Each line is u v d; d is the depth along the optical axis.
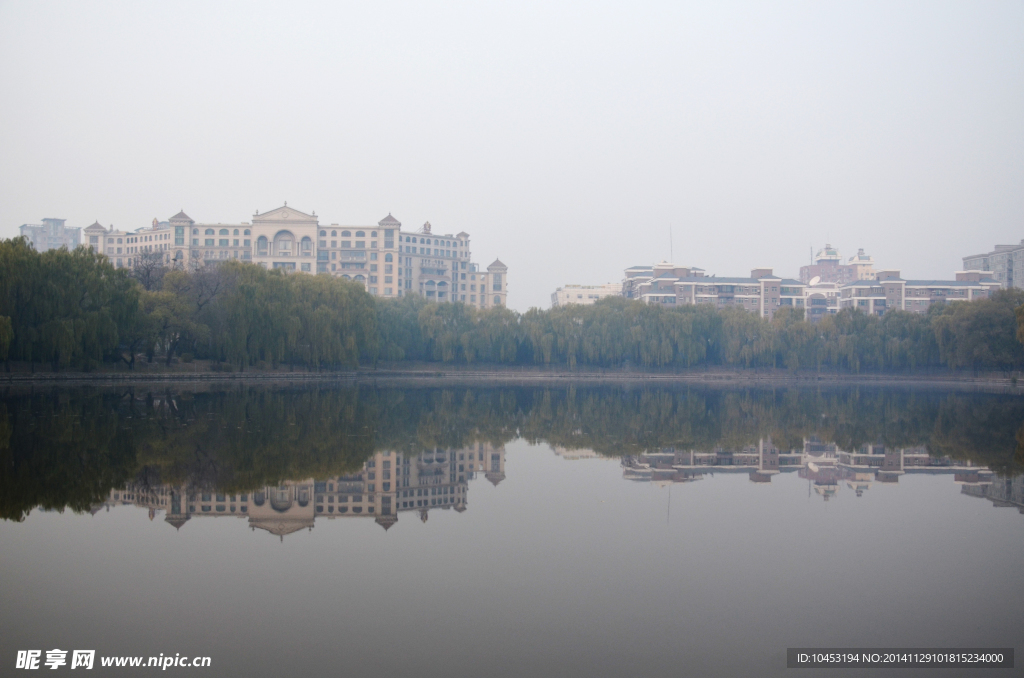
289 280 107.19
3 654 15.99
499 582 20.34
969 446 46.50
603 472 36.44
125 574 20.58
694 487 32.94
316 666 15.59
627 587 20.08
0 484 30.00
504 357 147.50
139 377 89.06
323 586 19.91
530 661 15.90
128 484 30.53
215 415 54.47
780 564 22.06
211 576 20.55
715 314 152.25
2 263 72.12
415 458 39.56
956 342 131.75
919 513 28.38
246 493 29.55
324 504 28.53
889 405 81.69
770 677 15.39
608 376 148.00
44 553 22.19
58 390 71.69
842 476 35.97
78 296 79.19
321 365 116.38
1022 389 117.44
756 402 86.12
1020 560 22.58
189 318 95.19
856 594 19.70
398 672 15.39
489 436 49.97
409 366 146.25
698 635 17.22
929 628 17.69
